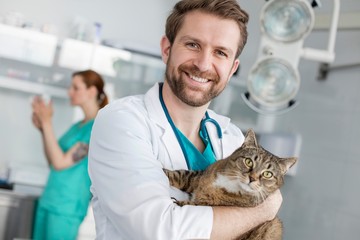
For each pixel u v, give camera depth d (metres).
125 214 1.03
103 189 1.09
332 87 2.99
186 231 1.01
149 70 3.27
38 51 3.09
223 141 1.42
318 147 3.03
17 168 3.10
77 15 3.39
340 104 2.88
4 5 3.26
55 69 3.14
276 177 1.36
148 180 1.05
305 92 3.28
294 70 1.92
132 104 1.24
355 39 2.84
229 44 1.20
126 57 3.22
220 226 1.05
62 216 2.73
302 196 3.10
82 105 2.91
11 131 3.21
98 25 3.20
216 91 1.23
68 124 3.18
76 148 2.75
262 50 1.94
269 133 3.39
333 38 2.04
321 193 2.92
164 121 1.25
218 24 1.19
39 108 3.04
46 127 2.95
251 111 3.47
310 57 2.01
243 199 1.27
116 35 3.48
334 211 2.77
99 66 3.19
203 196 1.25
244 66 3.67
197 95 1.21
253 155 1.35
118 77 3.23
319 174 2.97
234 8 1.20
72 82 2.92
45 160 3.22
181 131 1.30
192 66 1.19
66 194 2.73
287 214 3.22
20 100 3.21
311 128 3.14
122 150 1.09
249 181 1.27
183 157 1.26
